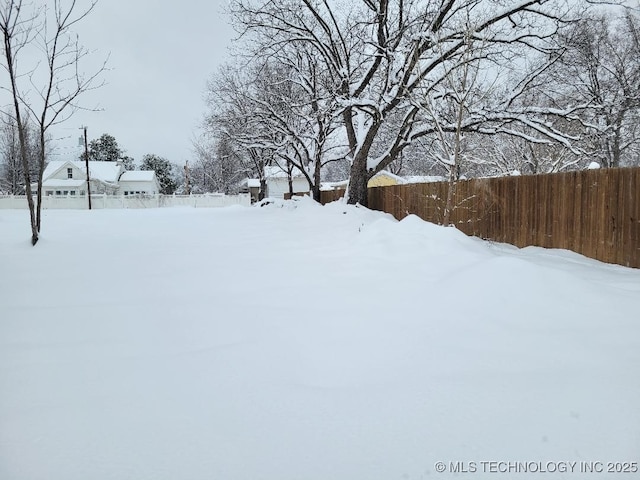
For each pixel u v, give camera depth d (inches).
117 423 72.9
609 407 74.5
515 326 116.2
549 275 142.6
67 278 188.5
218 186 1887.3
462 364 94.6
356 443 66.5
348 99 408.8
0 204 1160.8
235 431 70.3
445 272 175.5
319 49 471.5
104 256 246.2
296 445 66.2
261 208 696.4
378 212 411.2
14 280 184.4
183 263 223.8
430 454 63.4
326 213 415.2
